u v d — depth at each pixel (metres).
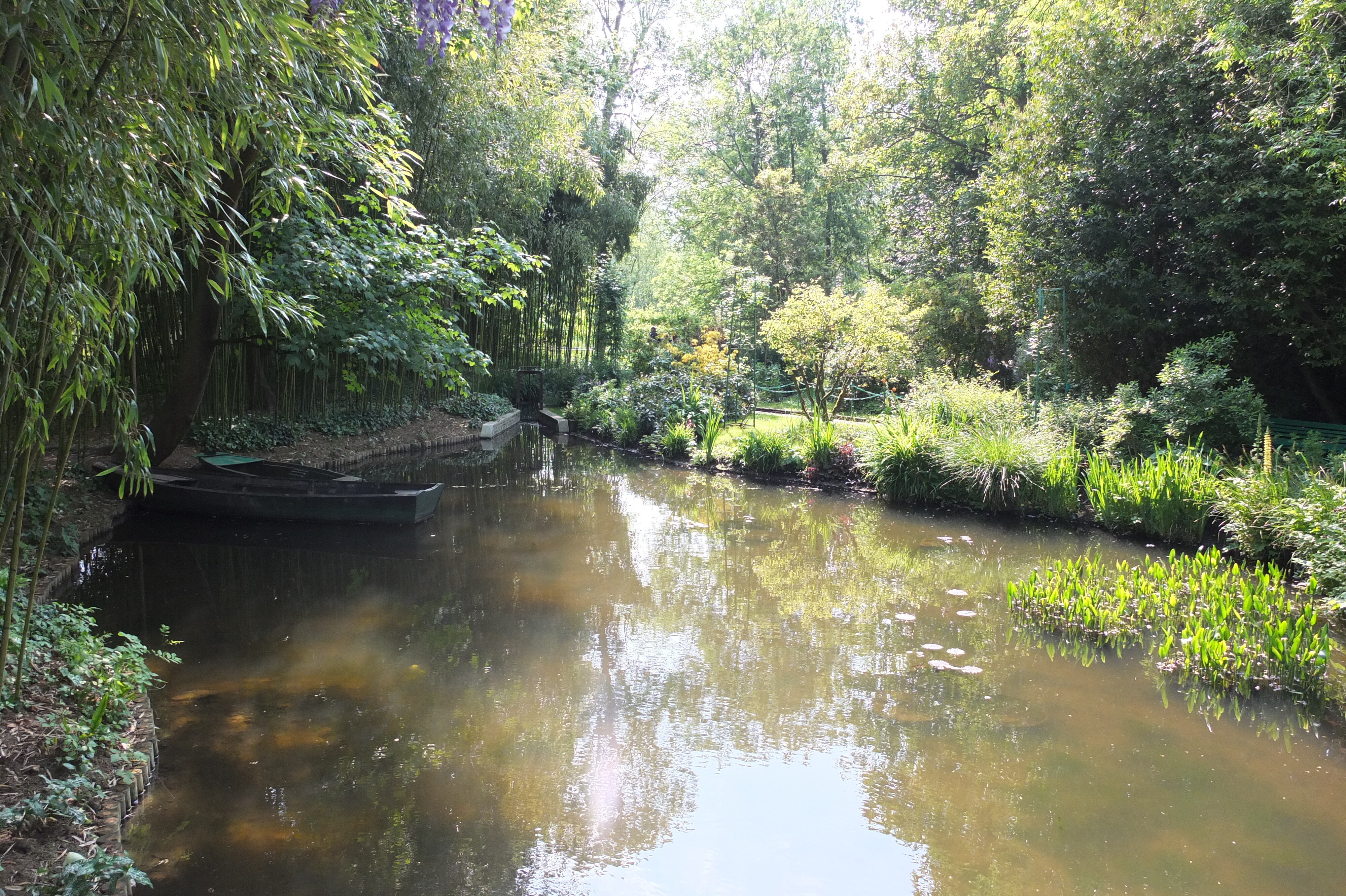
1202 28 8.34
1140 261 9.41
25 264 2.23
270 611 5.27
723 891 2.66
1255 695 4.14
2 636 2.67
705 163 26.31
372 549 6.86
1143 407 8.09
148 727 3.42
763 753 3.59
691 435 11.61
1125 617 5.18
